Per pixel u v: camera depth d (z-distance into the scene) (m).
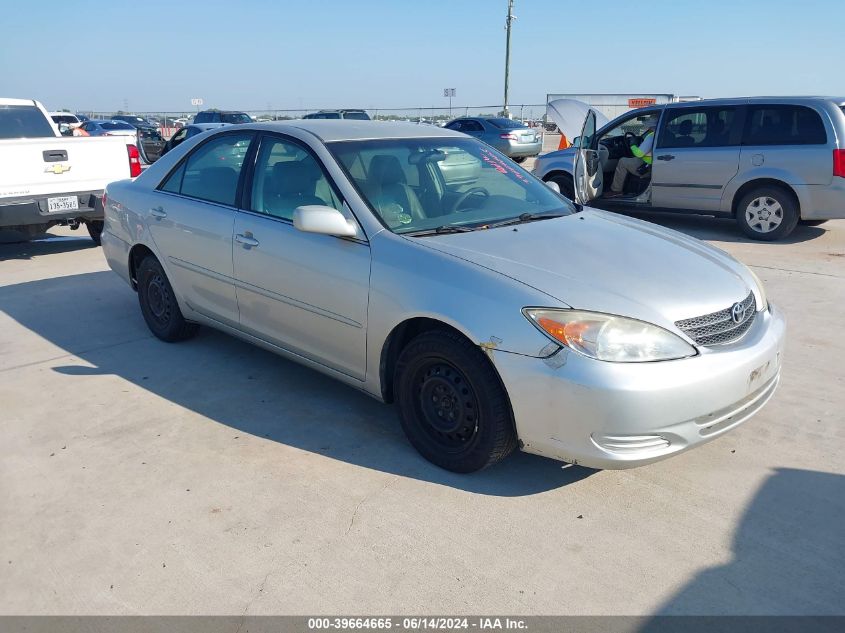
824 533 2.93
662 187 9.28
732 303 3.22
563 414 2.91
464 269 3.20
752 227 8.67
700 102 8.91
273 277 3.99
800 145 8.17
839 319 5.58
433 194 3.94
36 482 3.37
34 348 5.16
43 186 7.64
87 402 4.22
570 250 3.43
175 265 4.77
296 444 3.69
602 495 3.21
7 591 2.66
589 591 2.61
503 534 2.94
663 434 2.90
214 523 3.03
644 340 2.89
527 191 4.34
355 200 3.67
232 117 26.48
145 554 2.84
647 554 2.81
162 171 5.00
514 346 2.96
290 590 2.63
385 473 3.41
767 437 3.72
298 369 4.69
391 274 3.38
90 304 6.26
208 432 3.83
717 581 2.65
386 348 3.49
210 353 4.99
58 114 29.41
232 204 4.34
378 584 2.66
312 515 3.08
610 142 10.16
